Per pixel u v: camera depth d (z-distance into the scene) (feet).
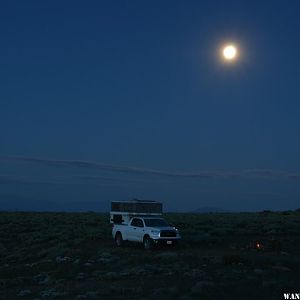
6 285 78.38
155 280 70.28
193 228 149.69
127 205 127.13
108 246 118.42
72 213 290.15
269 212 254.47
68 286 70.95
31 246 129.70
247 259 86.89
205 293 57.52
